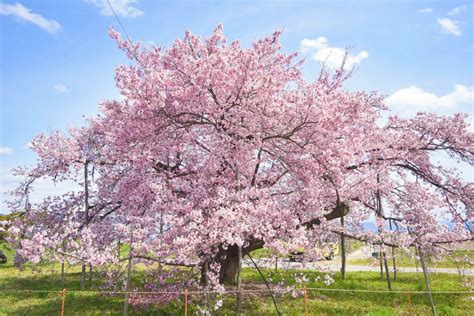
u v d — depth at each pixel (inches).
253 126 425.1
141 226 373.1
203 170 412.2
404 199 535.2
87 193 530.0
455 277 700.7
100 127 535.2
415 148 539.8
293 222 385.1
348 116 430.9
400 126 584.4
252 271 707.4
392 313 409.4
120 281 445.1
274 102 403.9
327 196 458.3
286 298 481.1
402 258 523.8
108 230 471.2
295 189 465.4
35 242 333.7
